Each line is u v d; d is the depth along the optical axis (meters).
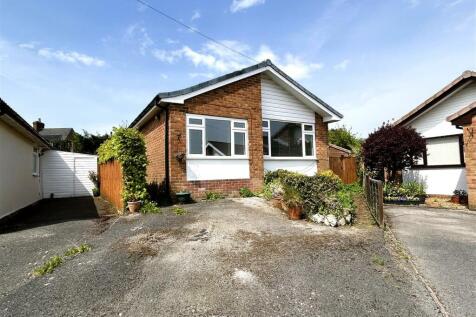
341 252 4.54
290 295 3.25
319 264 4.08
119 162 8.55
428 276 3.75
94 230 6.34
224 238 5.27
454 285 3.48
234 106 10.77
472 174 8.92
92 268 4.11
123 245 5.05
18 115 8.38
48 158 16.23
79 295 3.37
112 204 10.52
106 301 3.21
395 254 4.53
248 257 4.36
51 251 5.00
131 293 3.37
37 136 11.25
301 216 6.72
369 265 4.05
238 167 10.69
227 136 10.59
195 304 3.10
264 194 9.99
